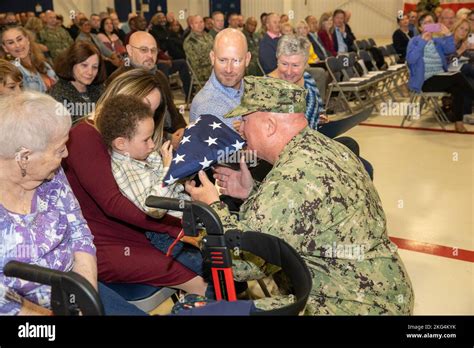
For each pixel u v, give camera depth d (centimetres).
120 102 175
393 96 819
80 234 157
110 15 883
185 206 120
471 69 648
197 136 179
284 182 139
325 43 845
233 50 257
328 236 141
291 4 1398
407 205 393
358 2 1483
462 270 295
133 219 177
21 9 1054
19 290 133
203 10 1377
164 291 193
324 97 707
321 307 141
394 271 148
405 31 971
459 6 1321
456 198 406
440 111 659
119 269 183
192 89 815
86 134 180
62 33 738
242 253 148
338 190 142
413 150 547
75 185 185
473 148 550
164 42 877
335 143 161
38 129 129
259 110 155
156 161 198
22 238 137
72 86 291
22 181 135
